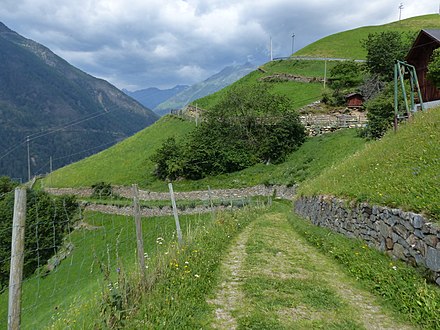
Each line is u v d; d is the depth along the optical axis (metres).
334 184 15.00
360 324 6.01
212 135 51.47
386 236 8.76
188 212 37.50
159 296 6.81
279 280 8.27
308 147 45.75
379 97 35.88
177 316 6.26
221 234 13.38
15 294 4.59
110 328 5.72
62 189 58.25
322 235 12.81
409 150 12.55
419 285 6.56
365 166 14.18
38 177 70.50
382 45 62.53
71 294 14.01
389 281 7.24
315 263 9.83
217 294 7.62
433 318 5.66
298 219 18.80
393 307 6.52
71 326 6.48
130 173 57.03
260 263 9.82
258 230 15.52
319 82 71.44
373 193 10.24
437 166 9.52
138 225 7.34
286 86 74.81
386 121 32.12
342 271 8.96
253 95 52.94
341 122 48.34
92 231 25.00
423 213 7.29
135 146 69.38
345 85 64.06
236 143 49.75
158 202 42.25
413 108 19.62
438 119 14.34
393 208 8.57
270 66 92.69
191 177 49.28
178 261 8.80
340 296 7.26
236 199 38.66
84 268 18.12
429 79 22.64
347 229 11.66
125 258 15.49
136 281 7.11
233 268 9.51
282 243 12.65
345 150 36.94
